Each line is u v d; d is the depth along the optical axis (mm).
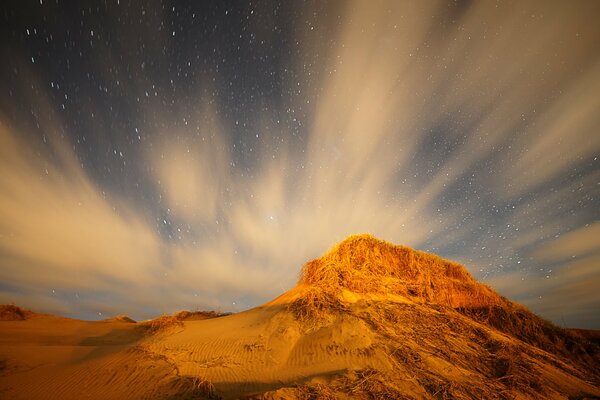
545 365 12688
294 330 12641
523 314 16906
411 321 13258
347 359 10875
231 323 15102
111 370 11281
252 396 8250
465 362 11500
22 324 23297
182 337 14000
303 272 17125
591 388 12125
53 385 10453
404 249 17359
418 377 10078
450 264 17859
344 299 14344
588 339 18516
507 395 9977
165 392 9500
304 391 8633
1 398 9664
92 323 25719
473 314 16250
